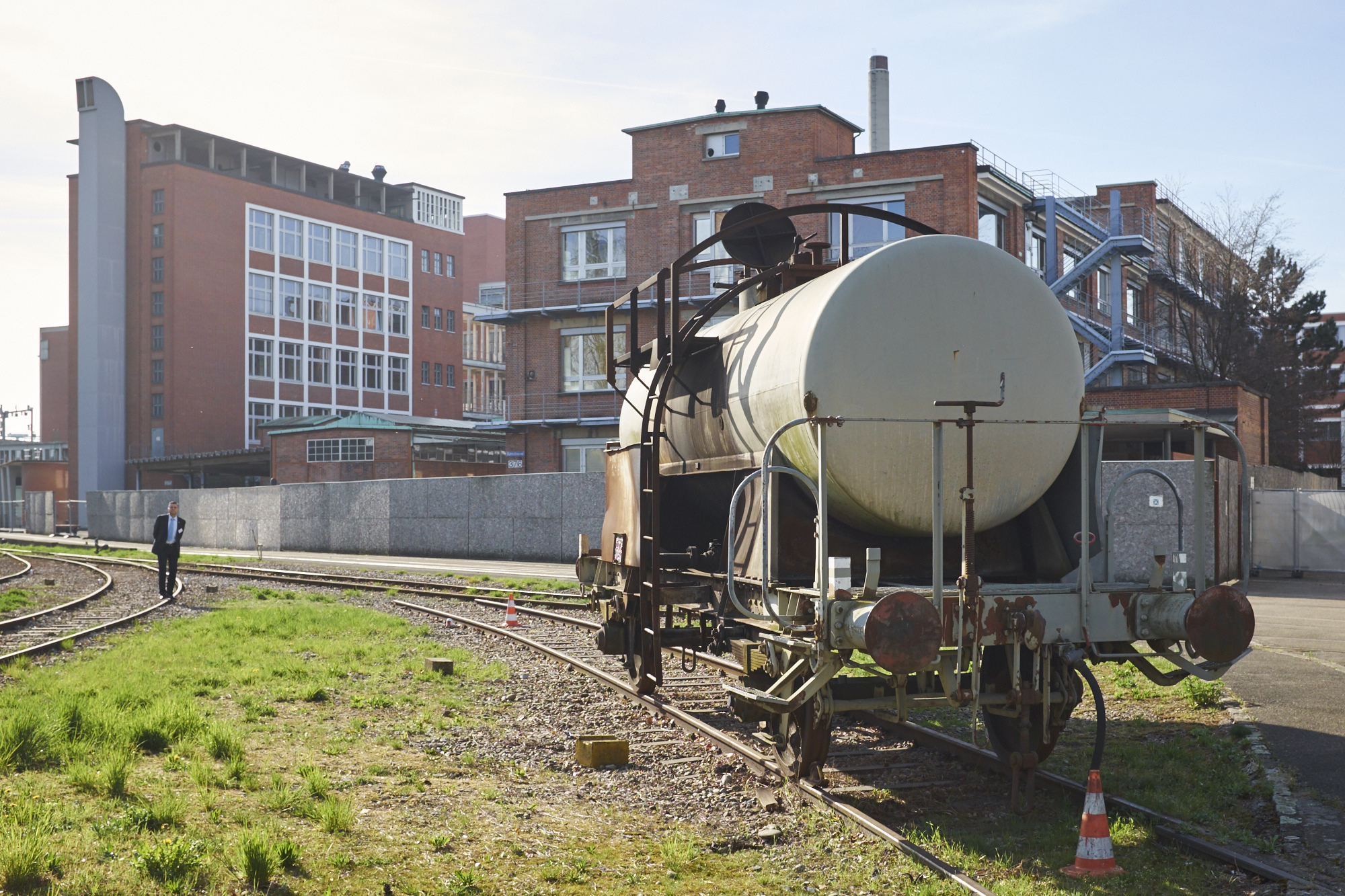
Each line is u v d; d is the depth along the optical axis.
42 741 7.23
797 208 8.73
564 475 30.83
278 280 68.44
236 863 5.16
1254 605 18.36
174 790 6.54
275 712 9.41
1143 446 23.94
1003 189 35.28
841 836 6.13
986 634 6.28
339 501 39.00
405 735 8.70
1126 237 37.09
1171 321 46.59
